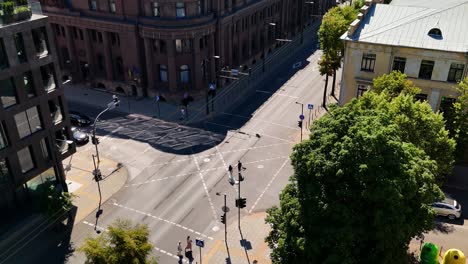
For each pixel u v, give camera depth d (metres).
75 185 56.19
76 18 79.06
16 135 45.81
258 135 67.25
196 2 72.25
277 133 68.12
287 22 107.88
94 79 84.75
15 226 47.84
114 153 63.34
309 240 32.31
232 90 83.00
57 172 51.97
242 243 46.25
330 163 32.00
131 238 34.84
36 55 46.03
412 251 44.12
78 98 81.44
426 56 55.00
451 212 48.12
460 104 50.50
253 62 95.31
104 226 48.97
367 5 61.97
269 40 101.19
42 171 49.72
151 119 73.12
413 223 33.34
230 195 53.75
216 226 48.81
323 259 32.09
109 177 57.78
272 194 53.91
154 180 57.00
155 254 44.91
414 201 33.78
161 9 71.62
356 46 57.88
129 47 76.94
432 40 55.16
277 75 90.44
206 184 55.94
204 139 66.69
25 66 45.06
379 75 58.44
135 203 52.72
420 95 58.00
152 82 78.56
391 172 32.19
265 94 81.88
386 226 30.89
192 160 61.22
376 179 31.17
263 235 47.25
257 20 92.00
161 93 78.38
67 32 82.00
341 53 73.06
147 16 73.31
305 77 89.25
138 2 73.19
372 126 33.12
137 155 62.75
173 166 59.94
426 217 33.78
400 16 59.72
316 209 32.47
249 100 79.44
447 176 55.47
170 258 44.47
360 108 38.38
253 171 58.50
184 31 71.81
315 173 32.62
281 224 35.41
